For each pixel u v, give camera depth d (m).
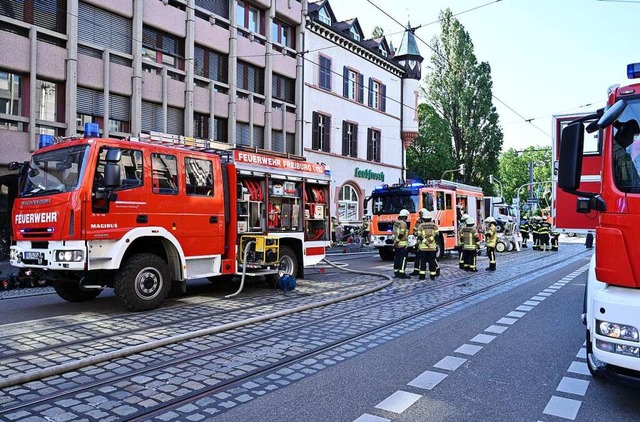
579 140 4.61
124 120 20.17
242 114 25.52
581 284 13.10
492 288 12.16
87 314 8.33
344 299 10.09
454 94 49.94
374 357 6.11
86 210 7.72
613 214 4.32
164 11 21.33
